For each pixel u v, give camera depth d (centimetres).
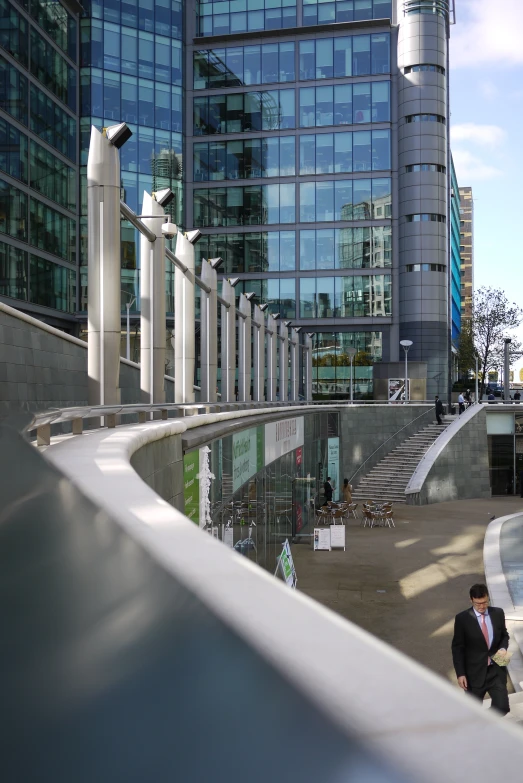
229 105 7012
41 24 5072
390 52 6894
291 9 6931
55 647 93
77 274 5609
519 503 4672
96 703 74
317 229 6938
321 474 4422
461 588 2503
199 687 68
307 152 6944
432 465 4766
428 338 6750
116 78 6006
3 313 1554
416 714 53
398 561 2953
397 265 6869
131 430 954
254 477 2136
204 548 135
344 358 6906
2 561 147
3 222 4450
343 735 52
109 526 169
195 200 7044
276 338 4647
